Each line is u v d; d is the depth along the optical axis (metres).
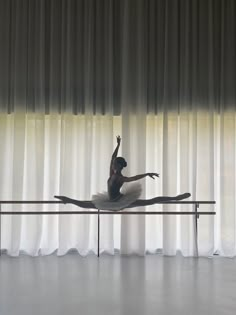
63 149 5.12
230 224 5.14
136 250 5.13
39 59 5.13
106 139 5.20
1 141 5.13
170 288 3.62
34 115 5.17
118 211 4.84
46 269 4.36
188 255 5.09
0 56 5.15
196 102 5.18
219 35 5.24
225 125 5.20
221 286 3.69
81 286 3.67
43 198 5.11
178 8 5.22
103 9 5.22
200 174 5.19
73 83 5.21
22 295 3.38
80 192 5.17
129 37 5.18
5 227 5.18
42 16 5.12
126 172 5.12
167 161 5.12
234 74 5.21
